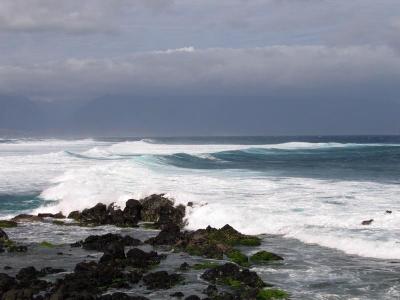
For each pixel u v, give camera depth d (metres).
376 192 38.50
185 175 47.66
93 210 32.78
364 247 23.31
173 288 18.19
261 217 29.45
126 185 39.75
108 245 24.27
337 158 78.38
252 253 23.42
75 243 25.39
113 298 16.45
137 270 20.38
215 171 53.72
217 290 17.67
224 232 26.39
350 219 28.72
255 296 17.03
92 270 19.55
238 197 35.62
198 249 23.83
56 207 34.62
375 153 91.31
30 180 44.34
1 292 17.31
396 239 24.27
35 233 28.56
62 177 44.91
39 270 20.59
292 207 32.25
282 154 87.75
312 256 22.56
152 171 49.75
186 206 31.83
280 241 25.69
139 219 32.38
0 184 42.38
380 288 17.97
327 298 17.00
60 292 16.36
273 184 42.44
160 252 23.97
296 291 17.75
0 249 23.91
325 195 36.88
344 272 19.98
